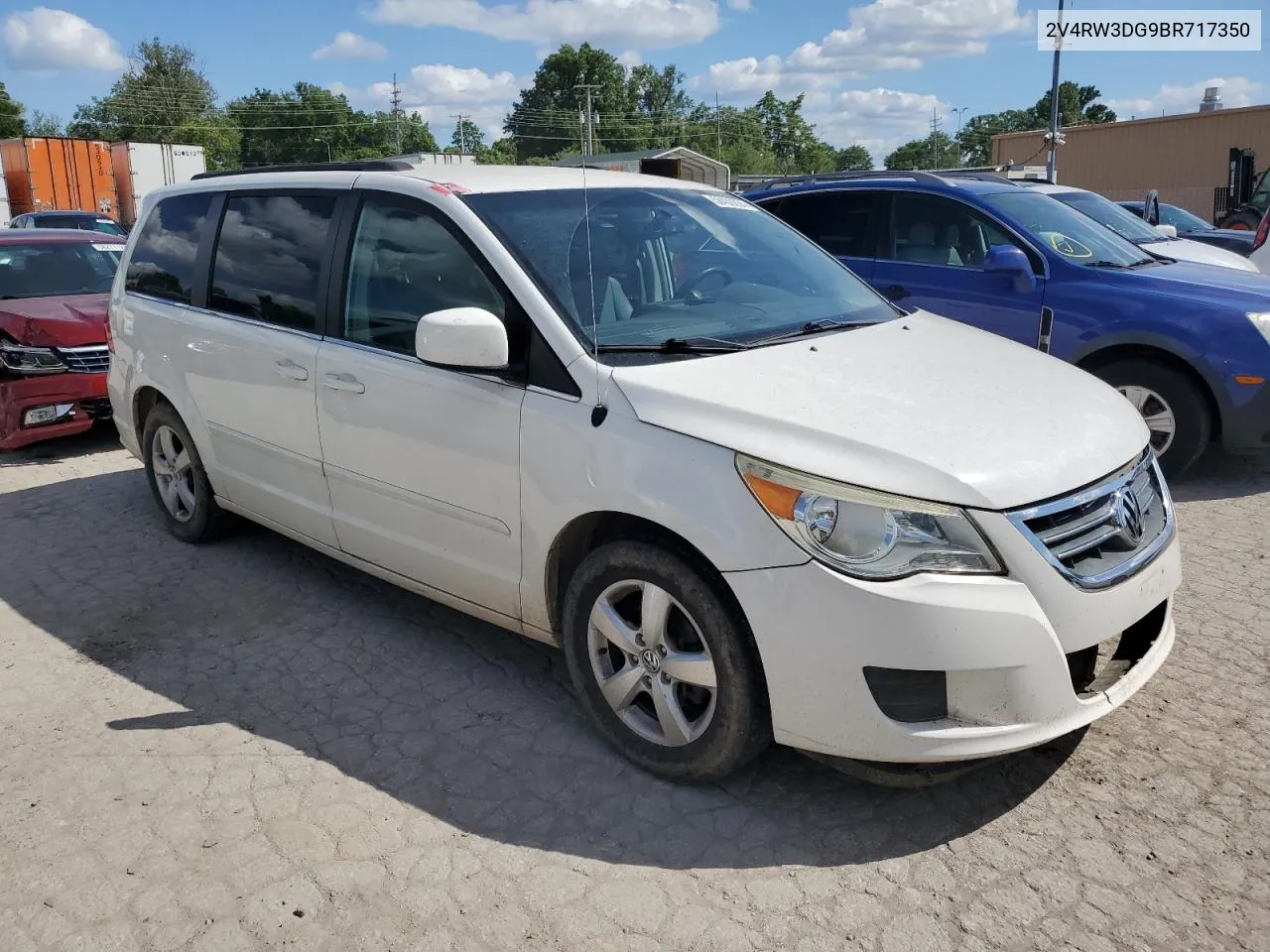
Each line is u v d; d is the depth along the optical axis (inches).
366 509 162.4
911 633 106.6
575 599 132.5
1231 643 161.2
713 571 117.7
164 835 120.0
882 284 284.5
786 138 4530.0
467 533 145.3
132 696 153.5
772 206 310.8
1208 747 132.8
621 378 126.8
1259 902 105.7
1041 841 116.0
